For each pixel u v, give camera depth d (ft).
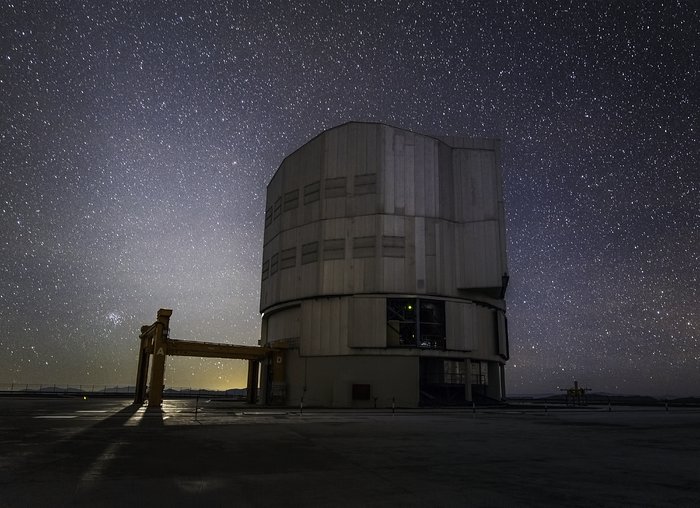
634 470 34.88
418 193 182.39
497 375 190.60
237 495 25.90
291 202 196.95
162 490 26.96
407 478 30.91
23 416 87.04
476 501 24.91
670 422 90.63
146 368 160.45
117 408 123.34
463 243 184.85
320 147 190.80
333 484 28.86
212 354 167.32
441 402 169.27
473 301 183.32
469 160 192.75
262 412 114.93
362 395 164.96
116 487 27.66
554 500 25.25
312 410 132.98
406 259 175.32
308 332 176.55
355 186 182.50
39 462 36.04
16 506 23.41
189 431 61.98
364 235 177.37
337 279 175.83
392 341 168.96
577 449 47.14
